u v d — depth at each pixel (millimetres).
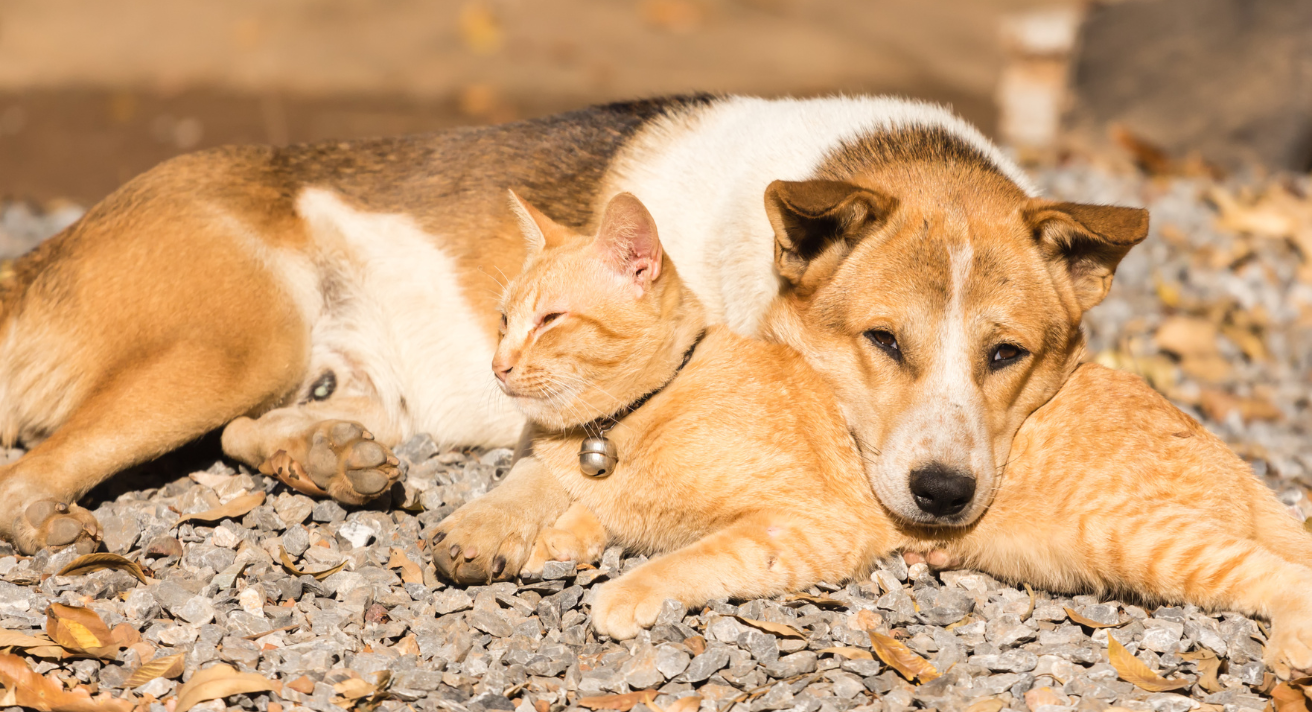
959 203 4602
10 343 5332
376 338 5605
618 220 4359
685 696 3646
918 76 16281
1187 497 4363
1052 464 4461
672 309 4543
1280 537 4434
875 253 4496
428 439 5516
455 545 4301
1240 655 3924
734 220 5082
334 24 17625
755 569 4164
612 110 5887
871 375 4500
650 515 4578
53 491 4637
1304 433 6547
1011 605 4246
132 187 5488
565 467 4664
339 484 4711
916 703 3691
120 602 4051
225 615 3984
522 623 4094
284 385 5316
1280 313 8055
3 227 8891
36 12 17344
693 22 18562
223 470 5164
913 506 4270
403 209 5617
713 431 4426
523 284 4531
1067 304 4602
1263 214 9000
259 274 5273
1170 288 7891
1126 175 10453
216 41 16750
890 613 4160
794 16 19234
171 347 5023
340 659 3818
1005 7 20156
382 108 13930
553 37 17531
